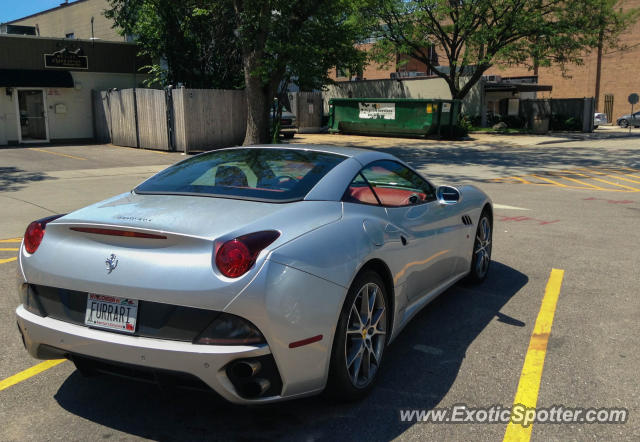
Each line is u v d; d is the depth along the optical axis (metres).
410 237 3.58
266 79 18.77
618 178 13.62
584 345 3.81
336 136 28.20
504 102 34.03
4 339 3.95
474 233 4.81
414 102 26.27
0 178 12.73
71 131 22.80
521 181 13.02
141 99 20.03
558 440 2.70
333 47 19.12
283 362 2.54
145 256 2.57
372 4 26.59
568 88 45.44
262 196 3.06
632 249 6.48
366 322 3.06
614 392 3.17
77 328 2.67
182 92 18.47
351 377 2.95
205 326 2.47
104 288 2.61
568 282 5.24
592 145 24.03
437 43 30.97
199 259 2.50
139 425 2.84
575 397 3.12
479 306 4.60
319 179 3.26
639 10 27.72
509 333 4.04
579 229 7.60
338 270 2.77
